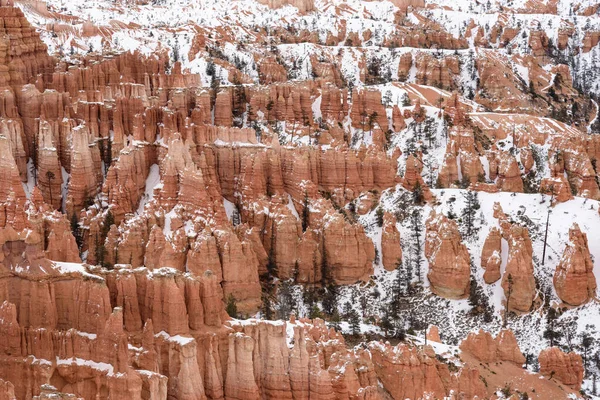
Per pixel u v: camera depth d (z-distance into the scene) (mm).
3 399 163875
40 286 189000
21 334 183250
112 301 196125
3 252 191500
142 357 187875
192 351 190500
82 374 180500
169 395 190125
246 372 196375
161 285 195375
